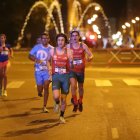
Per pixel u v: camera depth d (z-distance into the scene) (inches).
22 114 762.8
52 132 620.1
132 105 853.2
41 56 792.9
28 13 3602.4
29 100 919.0
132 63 1935.3
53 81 677.9
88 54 748.6
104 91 1058.7
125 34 4736.7
